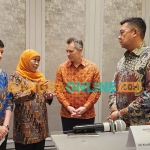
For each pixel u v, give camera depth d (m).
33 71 1.94
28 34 2.65
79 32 2.83
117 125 1.02
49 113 2.81
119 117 1.38
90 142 0.90
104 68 2.97
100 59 2.94
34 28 2.67
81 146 0.85
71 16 2.78
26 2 2.60
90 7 2.83
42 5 2.66
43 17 2.68
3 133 1.65
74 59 2.06
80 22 2.81
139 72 1.41
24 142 1.85
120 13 2.94
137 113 1.35
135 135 0.79
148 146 0.77
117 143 0.88
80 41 2.08
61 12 2.73
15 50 2.64
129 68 1.48
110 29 2.93
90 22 2.85
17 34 2.63
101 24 2.89
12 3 2.57
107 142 0.90
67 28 2.78
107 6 2.89
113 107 1.60
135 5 2.98
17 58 2.66
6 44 2.61
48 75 2.78
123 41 1.50
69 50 2.04
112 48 2.97
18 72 1.88
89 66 2.12
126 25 1.48
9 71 2.65
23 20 2.63
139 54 1.44
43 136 1.92
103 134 1.00
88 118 2.11
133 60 1.47
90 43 2.88
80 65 2.12
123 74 1.53
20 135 1.87
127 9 2.96
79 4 2.79
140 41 1.48
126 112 1.36
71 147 0.84
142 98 1.34
